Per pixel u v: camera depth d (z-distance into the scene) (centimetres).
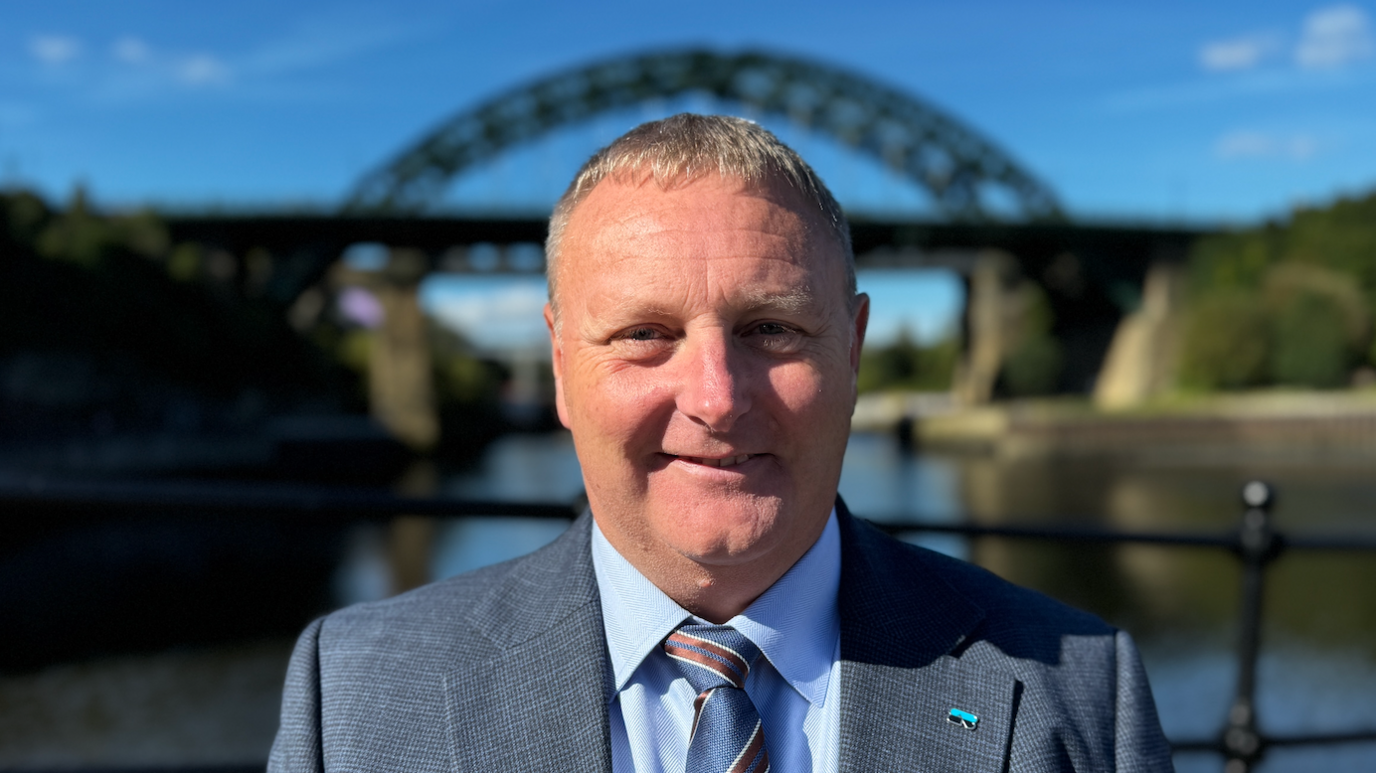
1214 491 3550
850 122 6700
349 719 120
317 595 1967
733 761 107
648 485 109
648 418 106
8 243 3394
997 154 6675
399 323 5903
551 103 6500
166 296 4059
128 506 180
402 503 187
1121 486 3759
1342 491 3394
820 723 116
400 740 117
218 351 4409
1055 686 120
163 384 4019
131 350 3844
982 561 2066
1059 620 128
